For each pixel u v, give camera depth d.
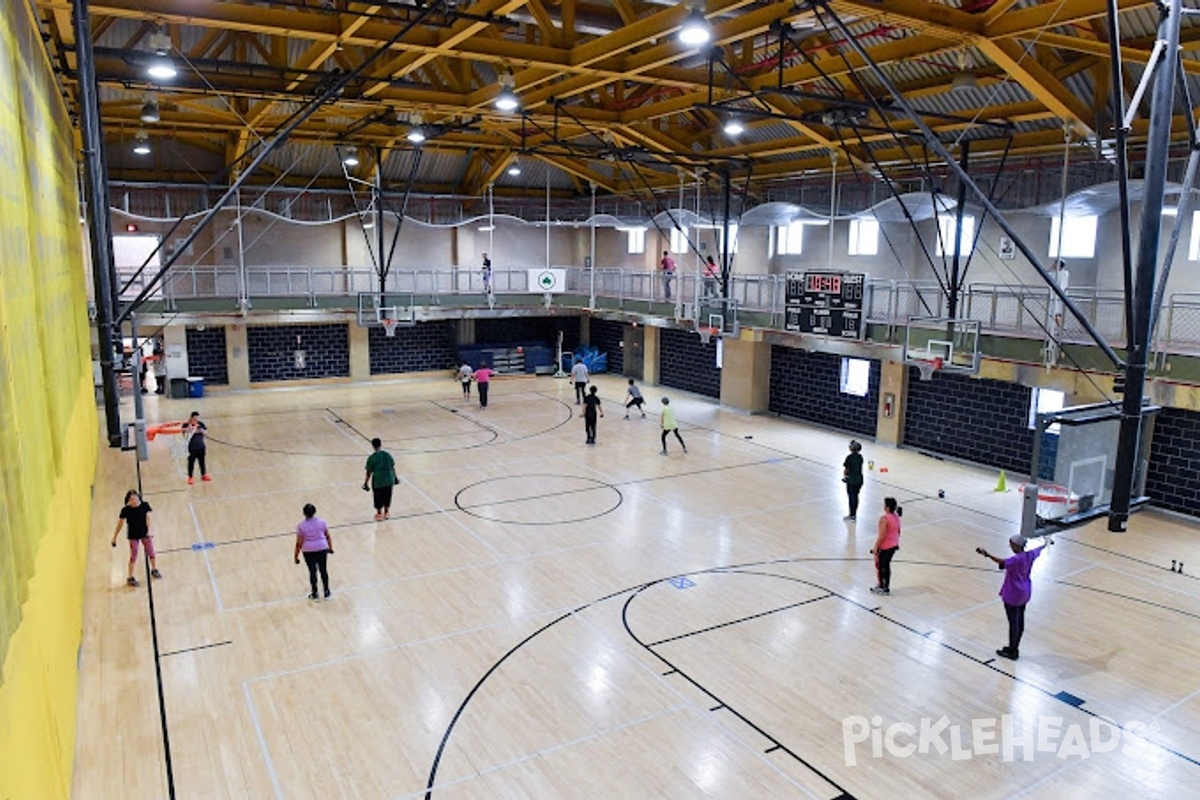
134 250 28.05
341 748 8.37
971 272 20.69
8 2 6.68
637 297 29.66
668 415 20.97
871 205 23.25
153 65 12.20
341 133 23.62
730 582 12.76
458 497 17.20
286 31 12.61
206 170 28.88
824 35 17.05
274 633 10.91
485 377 27.11
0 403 4.70
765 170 25.34
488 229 31.92
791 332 21.52
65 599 8.46
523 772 8.00
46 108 10.55
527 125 23.66
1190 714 9.16
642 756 8.27
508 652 10.45
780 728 8.79
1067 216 17.22
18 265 6.31
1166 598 12.30
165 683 9.60
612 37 13.34
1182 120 15.34
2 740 4.30
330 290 31.41
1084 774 8.08
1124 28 14.21
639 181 31.33
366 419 25.16
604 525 15.45
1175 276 16.12
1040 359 16.17
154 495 17.17
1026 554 10.20
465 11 12.62
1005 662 10.27
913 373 21.64
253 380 30.02
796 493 17.67
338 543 14.41
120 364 13.44
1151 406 6.59
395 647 10.55
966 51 13.14
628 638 10.84
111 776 7.84
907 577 13.02
